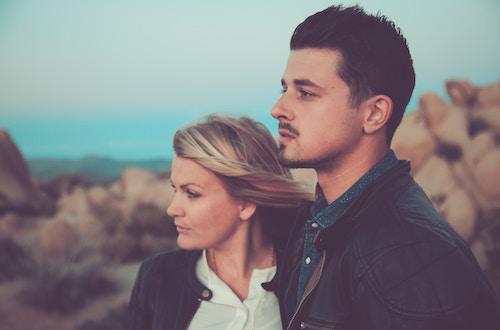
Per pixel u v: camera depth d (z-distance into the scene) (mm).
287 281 1393
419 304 1023
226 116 1380
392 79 1235
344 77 1217
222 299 1364
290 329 1239
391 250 1080
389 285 1056
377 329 1075
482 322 1050
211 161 1287
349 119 1231
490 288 1092
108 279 8547
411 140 11281
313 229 1315
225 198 1331
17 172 16906
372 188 1219
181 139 1320
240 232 1396
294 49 1287
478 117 11398
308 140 1241
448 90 12688
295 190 1387
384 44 1229
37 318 7141
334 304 1169
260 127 1411
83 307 7574
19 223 13898
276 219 1467
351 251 1150
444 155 11086
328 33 1225
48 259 8680
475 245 8945
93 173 30062
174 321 1383
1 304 7391
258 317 1376
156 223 11805
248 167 1321
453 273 1039
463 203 9727
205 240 1345
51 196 21359
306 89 1240
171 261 1483
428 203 1221
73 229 10930
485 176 10156
